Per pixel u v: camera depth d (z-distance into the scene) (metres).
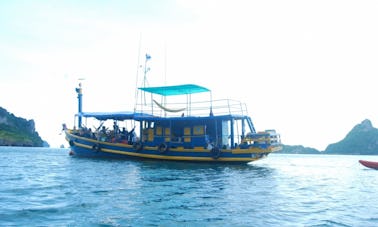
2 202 10.21
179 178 17.84
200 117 28.30
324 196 13.39
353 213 9.95
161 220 8.41
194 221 8.38
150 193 12.50
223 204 10.66
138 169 22.39
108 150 31.12
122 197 11.46
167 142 29.53
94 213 8.95
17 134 163.38
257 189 14.45
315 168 32.88
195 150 28.05
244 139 27.20
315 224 8.41
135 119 30.14
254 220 8.61
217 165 27.62
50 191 12.48
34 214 8.69
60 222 7.96
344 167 35.66
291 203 11.30
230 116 27.75
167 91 29.69
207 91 29.33
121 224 7.94
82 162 28.12
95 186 14.02
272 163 41.44
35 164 26.73
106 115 32.28
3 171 20.53
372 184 18.55
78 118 35.09
